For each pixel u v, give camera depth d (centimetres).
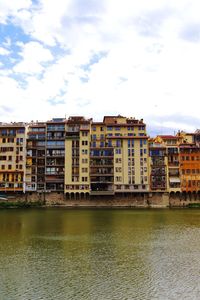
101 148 13725
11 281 3550
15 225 7525
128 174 13600
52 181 13688
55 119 14825
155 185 13512
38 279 3609
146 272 3838
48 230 6762
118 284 3450
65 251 4847
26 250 4909
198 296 3128
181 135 14912
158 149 13762
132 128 14225
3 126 14125
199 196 13538
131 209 12381
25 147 13975
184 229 6931
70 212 10950
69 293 3209
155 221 8300
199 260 4369
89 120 14325
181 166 13662
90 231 6638
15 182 13675
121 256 4566
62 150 13938
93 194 13388
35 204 13250
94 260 4350
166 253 4744
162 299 3058
